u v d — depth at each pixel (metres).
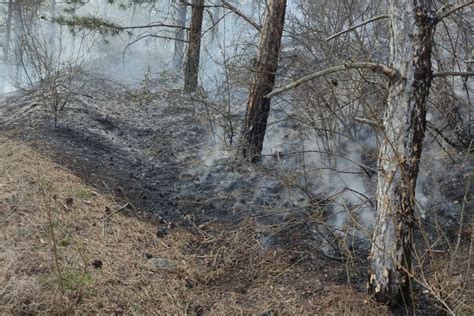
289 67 6.21
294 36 7.02
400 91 3.24
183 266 3.98
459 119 5.18
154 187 5.61
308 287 3.69
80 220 4.16
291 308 3.46
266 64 5.69
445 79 4.98
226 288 3.79
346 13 6.14
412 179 3.25
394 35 3.30
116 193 5.05
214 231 4.65
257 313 3.45
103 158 6.02
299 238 4.44
